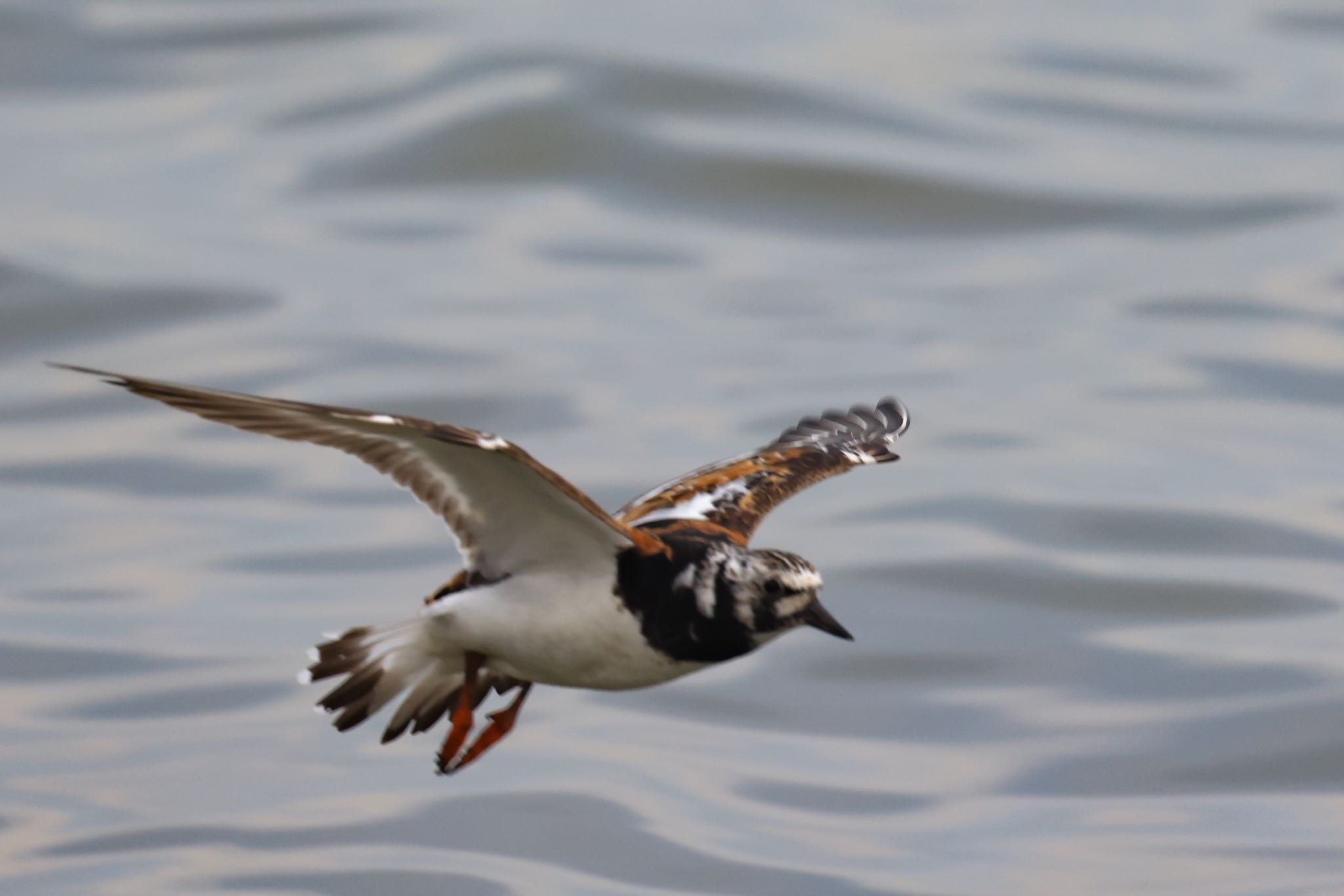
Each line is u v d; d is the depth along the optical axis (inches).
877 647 591.5
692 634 298.7
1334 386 806.5
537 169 1046.4
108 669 566.9
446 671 319.9
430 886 449.7
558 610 293.6
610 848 470.0
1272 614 607.8
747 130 1071.0
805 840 477.1
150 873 455.5
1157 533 666.8
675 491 341.7
